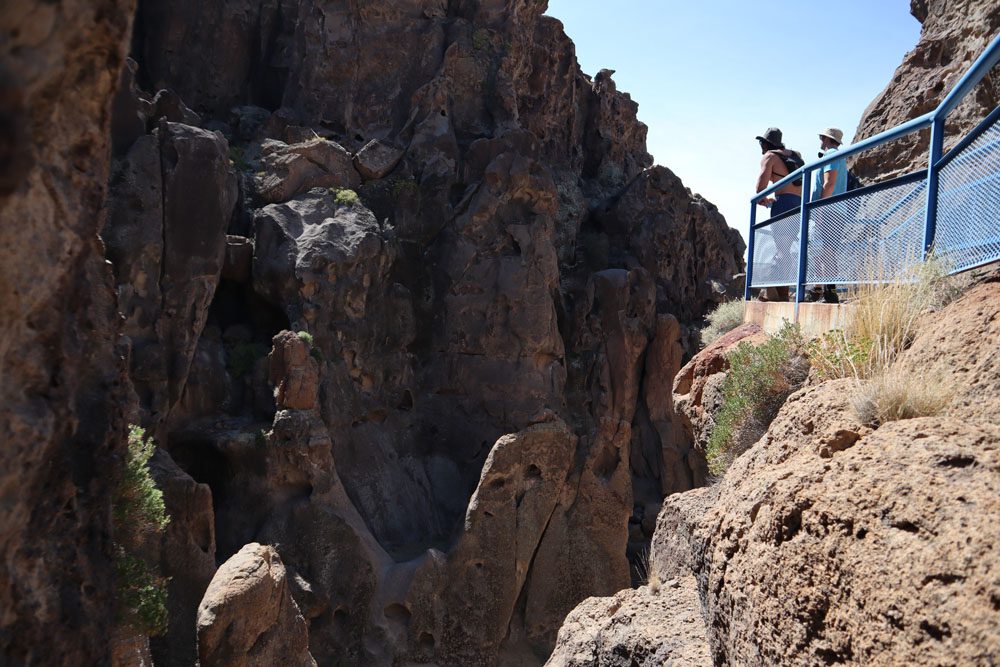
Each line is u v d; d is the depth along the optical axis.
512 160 37.88
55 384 5.04
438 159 38.22
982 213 5.40
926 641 3.10
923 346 5.19
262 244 31.77
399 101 40.34
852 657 3.55
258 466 27.33
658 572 8.74
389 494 31.77
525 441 29.00
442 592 27.41
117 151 27.59
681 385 11.45
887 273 6.63
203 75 39.81
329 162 34.78
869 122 13.23
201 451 28.52
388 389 33.84
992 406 4.23
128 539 10.73
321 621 26.17
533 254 37.09
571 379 40.19
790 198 10.77
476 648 27.36
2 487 4.50
